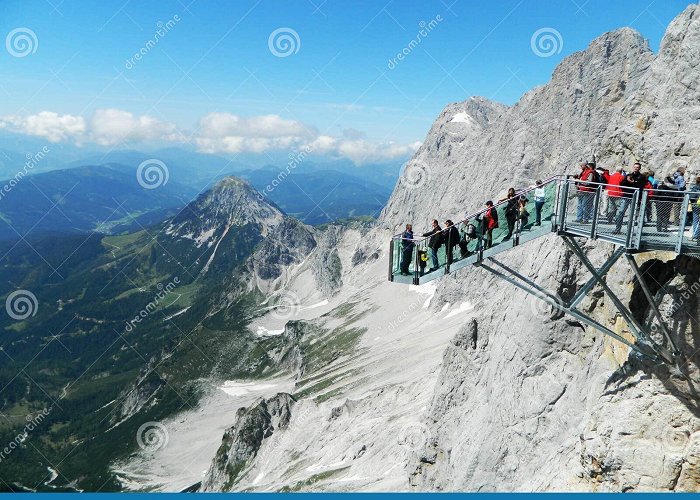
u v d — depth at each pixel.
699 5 34.62
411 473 47.66
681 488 20.94
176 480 165.25
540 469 31.39
